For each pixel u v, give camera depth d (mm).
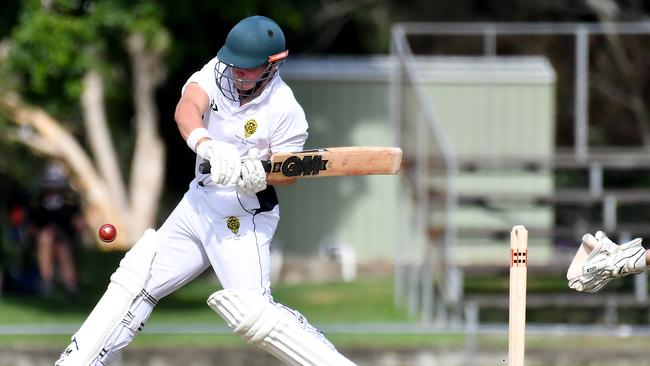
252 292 21484
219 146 20328
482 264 49844
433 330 41312
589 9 89000
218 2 56125
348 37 94625
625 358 44812
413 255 53438
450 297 48438
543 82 64312
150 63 67312
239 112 21656
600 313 54812
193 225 22281
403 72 54969
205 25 58062
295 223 66188
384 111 66062
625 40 77438
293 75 65875
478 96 64312
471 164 52531
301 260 65500
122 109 82250
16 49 55750
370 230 66375
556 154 63688
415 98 53062
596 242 21406
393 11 95438
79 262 60938
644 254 21156
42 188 58562
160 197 83000
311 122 66000
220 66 21609
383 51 95250
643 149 70625
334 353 21453
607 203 52875
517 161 52812
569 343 46969
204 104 21531
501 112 64438
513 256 20734
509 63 67000
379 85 66062
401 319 51688
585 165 53219
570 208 71875
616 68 78375
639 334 41594
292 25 59625
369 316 52375
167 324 49125
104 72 58688
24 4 55438
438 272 50656
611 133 79750
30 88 58594
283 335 21328
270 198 22219
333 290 59938
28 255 60906
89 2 55562
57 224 58312
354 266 64312
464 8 94938
